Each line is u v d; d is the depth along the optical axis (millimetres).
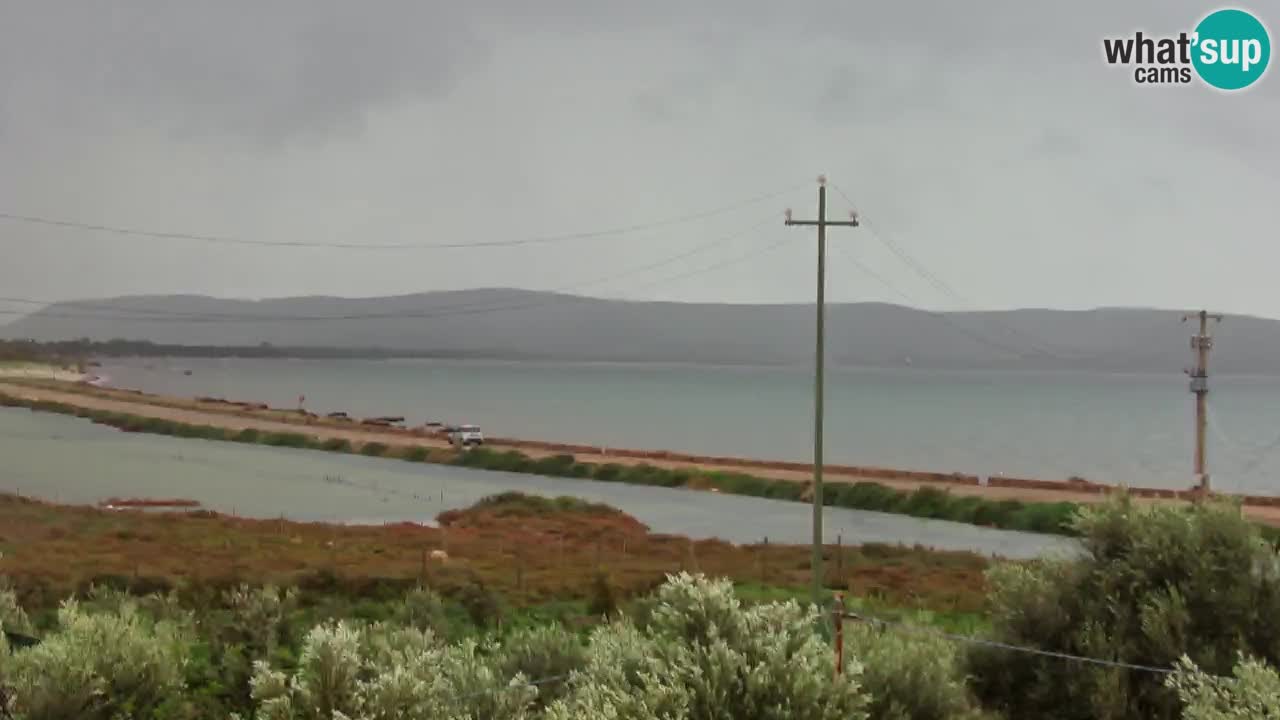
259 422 163125
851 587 43062
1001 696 16969
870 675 14625
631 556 54312
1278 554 16500
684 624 13188
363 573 40469
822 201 29906
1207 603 15773
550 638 19281
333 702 14281
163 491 86062
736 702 11719
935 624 30375
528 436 177875
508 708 15023
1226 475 135875
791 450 161125
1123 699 15023
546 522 68875
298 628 27625
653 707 11500
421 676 15602
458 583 39500
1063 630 16703
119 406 191250
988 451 169750
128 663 17688
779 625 13258
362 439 135875
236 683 20734
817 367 29656
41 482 89625
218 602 34281
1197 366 65188
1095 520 17906
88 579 36875
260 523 63938
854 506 84125
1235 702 11969
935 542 64812
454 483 97875
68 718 16219
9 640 21453
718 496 91500
